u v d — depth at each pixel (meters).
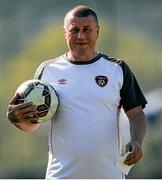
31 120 17.89
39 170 42.75
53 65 18.61
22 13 48.31
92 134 18.08
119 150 18.38
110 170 18.20
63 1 50.09
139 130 18.31
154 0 48.91
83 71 18.36
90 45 18.28
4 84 46.69
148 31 49.00
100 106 18.16
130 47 48.59
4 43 47.59
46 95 18.03
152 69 46.84
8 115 17.77
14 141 43.22
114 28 48.03
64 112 18.23
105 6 48.59
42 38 48.78
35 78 18.78
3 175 42.78
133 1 48.91
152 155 40.97
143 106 18.77
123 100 18.58
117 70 18.42
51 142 18.47
